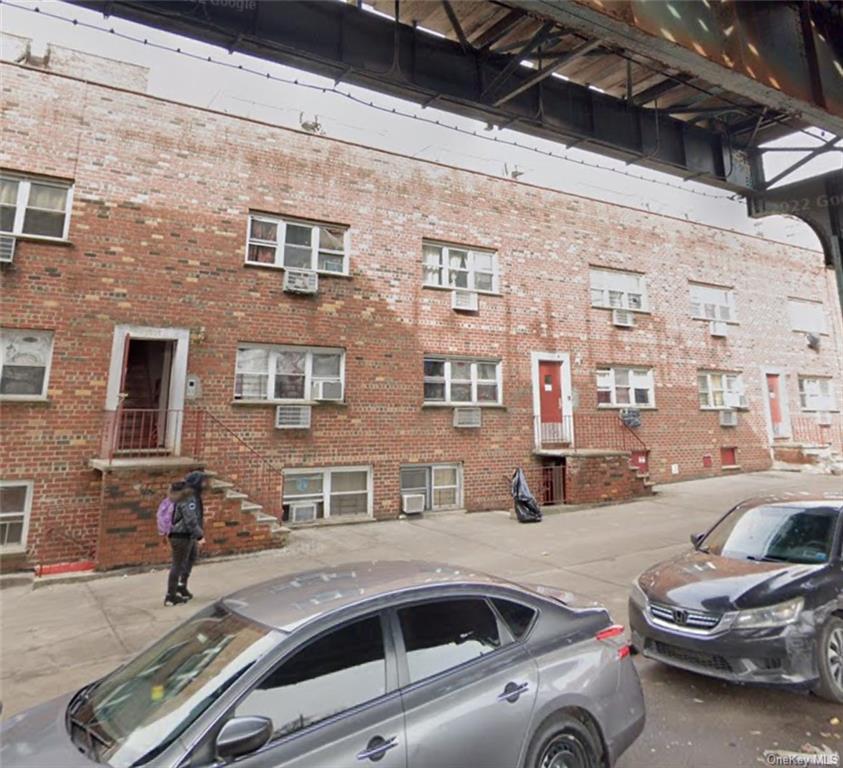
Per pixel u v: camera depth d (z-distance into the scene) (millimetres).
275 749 2207
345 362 12281
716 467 17594
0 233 9367
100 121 10500
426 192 13789
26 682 4766
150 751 2166
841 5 7375
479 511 13203
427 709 2557
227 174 11523
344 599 2791
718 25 6016
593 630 3350
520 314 14688
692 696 4266
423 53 6750
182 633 2963
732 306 19188
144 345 11273
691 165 8758
